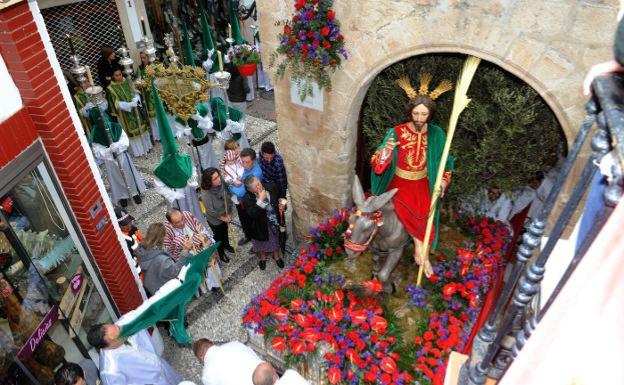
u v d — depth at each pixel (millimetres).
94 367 4676
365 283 4418
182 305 4379
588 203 1371
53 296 4234
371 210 3703
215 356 3934
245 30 12047
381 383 3893
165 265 4965
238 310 5746
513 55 3488
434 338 4266
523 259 1603
